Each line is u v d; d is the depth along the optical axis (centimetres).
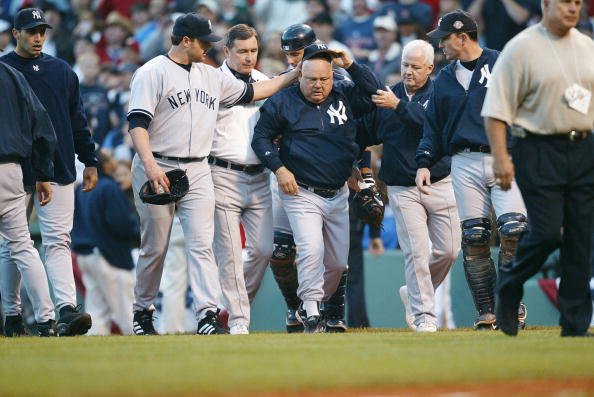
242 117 2791
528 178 1941
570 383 1364
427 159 2700
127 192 4194
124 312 3903
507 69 1936
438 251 2883
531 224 1956
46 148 2614
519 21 4700
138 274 2781
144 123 2617
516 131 1953
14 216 2606
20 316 2809
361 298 3506
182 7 5603
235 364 1596
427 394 1278
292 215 2716
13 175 2573
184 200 2666
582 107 1916
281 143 2736
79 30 5584
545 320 3631
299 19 5512
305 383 1366
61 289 2736
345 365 1561
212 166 2775
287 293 2978
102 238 3859
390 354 1720
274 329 3816
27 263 2627
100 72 5059
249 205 2797
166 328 3756
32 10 2748
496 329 2717
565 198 1969
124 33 5538
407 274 2847
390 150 2828
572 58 1925
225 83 2731
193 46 2656
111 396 1257
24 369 1572
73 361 1686
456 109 2669
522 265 1986
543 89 1914
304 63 2691
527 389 1307
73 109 2825
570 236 1981
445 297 3622
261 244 2812
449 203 2838
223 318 3709
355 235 3491
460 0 4822
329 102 2730
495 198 2675
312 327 2672
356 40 5050
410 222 2825
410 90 2873
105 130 4950
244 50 2825
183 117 2653
